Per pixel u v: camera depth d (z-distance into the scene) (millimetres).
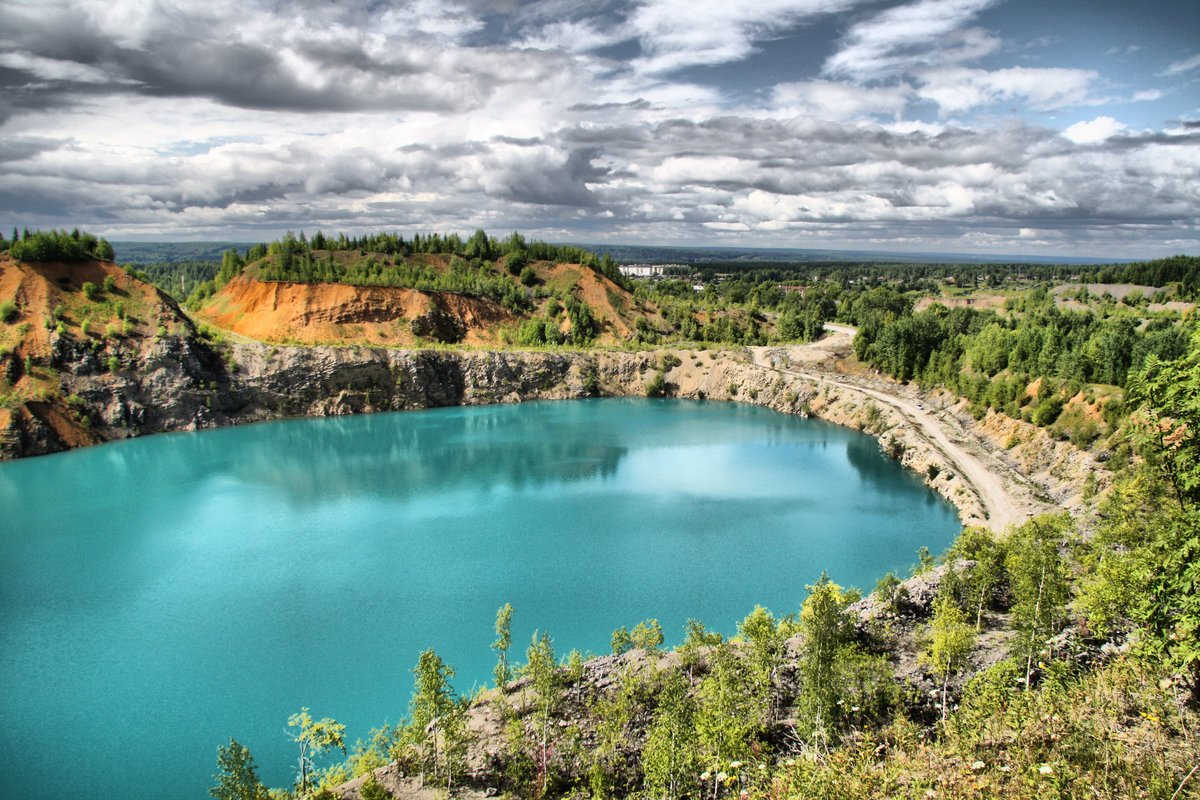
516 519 87312
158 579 69438
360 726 47281
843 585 68000
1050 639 39938
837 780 25438
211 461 116188
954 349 143000
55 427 122188
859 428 137875
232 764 34250
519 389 171625
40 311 131875
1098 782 21156
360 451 123000
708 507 92375
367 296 179375
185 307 189125
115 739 46125
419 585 68125
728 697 36250
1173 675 26734
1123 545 50188
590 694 44531
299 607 63625
